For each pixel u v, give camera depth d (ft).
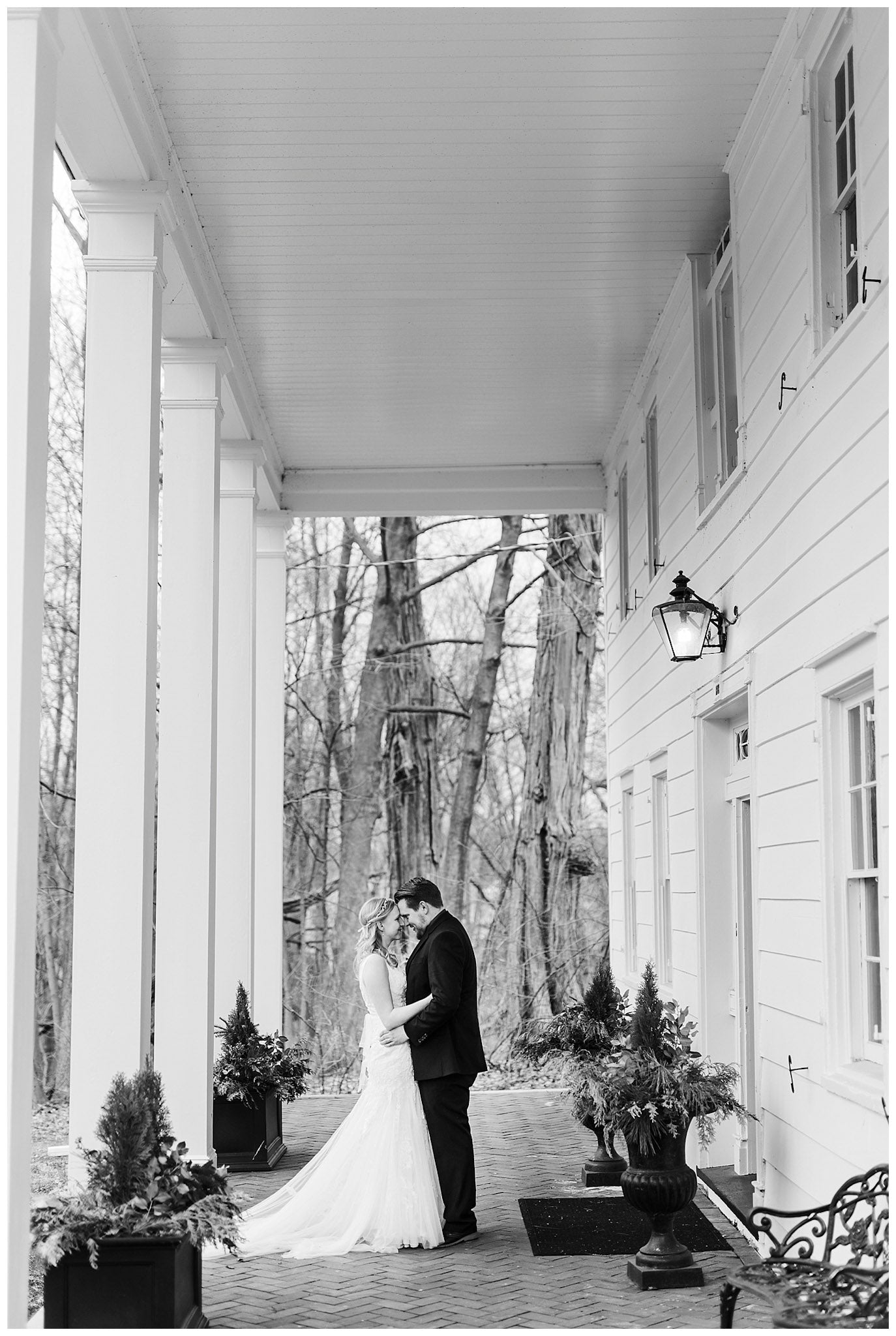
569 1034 26.86
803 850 17.92
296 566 65.77
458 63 20.20
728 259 23.38
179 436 25.34
